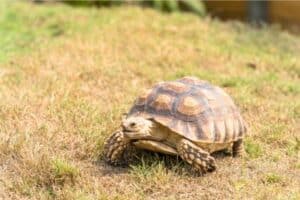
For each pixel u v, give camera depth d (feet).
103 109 19.93
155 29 31.78
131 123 15.20
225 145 16.31
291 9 40.29
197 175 15.72
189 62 26.71
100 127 18.15
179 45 29.27
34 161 15.80
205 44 30.17
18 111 18.97
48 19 33.30
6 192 15.03
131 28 31.48
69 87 21.63
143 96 16.28
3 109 18.99
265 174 16.11
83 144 17.07
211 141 15.42
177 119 15.37
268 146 18.19
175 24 33.63
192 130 15.29
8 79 22.67
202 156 15.28
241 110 21.12
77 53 26.45
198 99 15.87
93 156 16.66
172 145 15.58
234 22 36.37
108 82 23.44
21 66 24.30
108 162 16.34
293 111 21.21
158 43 29.27
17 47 27.89
